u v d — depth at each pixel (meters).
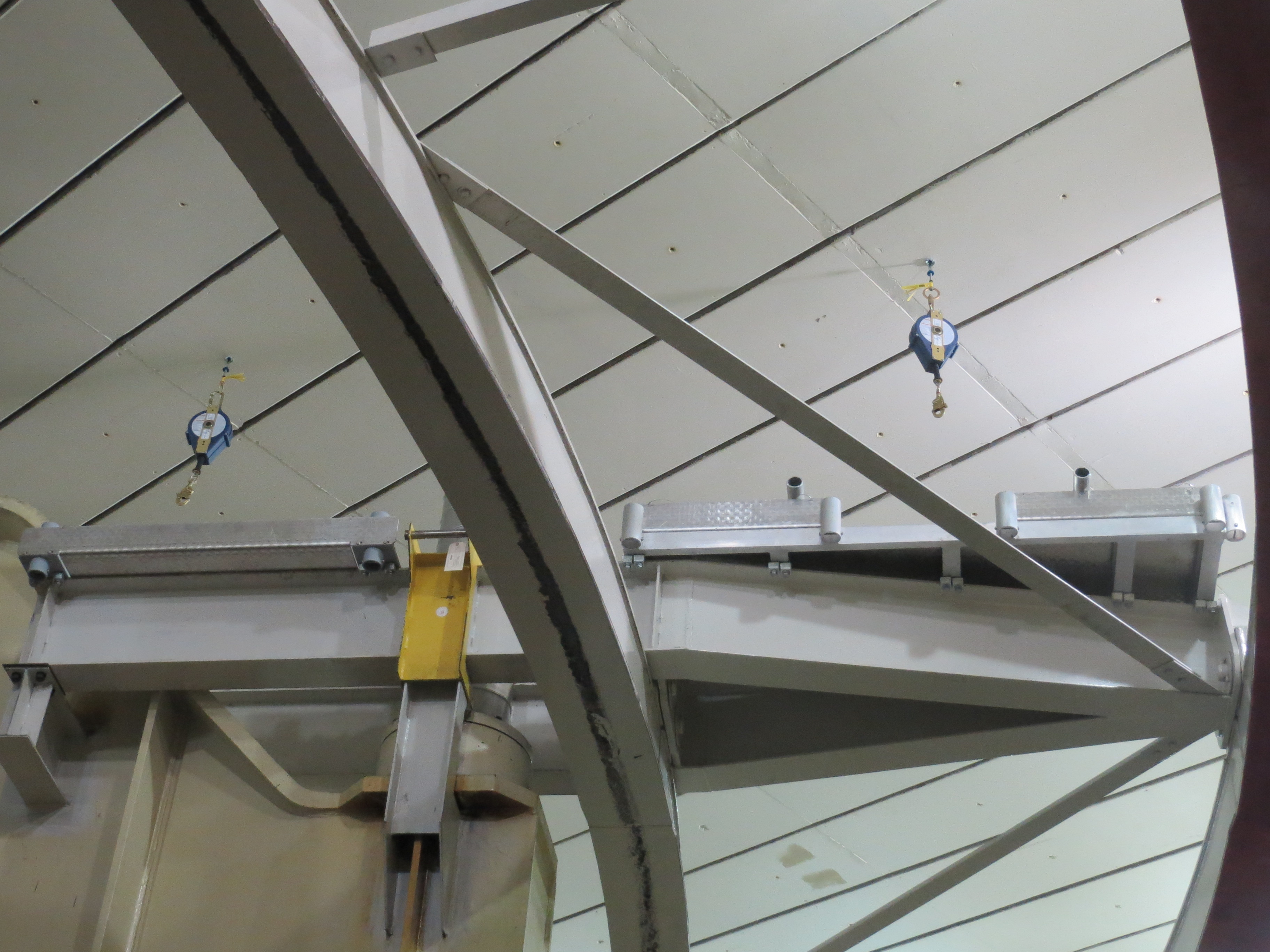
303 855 5.69
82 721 6.21
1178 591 5.73
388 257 3.92
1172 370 7.70
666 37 6.60
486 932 5.43
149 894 5.67
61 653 6.05
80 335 7.75
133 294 7.57
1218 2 3.17
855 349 7.69
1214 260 7.23
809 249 7.30
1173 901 10.91
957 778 10.11
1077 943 11.45
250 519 8.62
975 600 5.78
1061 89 6.68
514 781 5.90
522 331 7.71
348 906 5.52
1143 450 8.01
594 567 5.22
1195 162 6.89
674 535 5.91
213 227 7.28
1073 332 7.56
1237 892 5.72
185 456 8.28
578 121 6.88
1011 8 6.43
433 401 4.37
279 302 7.59
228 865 5.72
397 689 6.69
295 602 6.09
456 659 5.77
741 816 10.55
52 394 8.02
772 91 6.75
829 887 11.05
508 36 6.60
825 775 6.42
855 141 6.89
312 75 3.54
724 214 7.18
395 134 4.06
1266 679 4.74
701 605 5.91
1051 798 10.15
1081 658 5.60
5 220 7.27
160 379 7.94
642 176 7.07
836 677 5.73
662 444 8.20
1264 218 3.52
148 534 6.10
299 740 6.60
